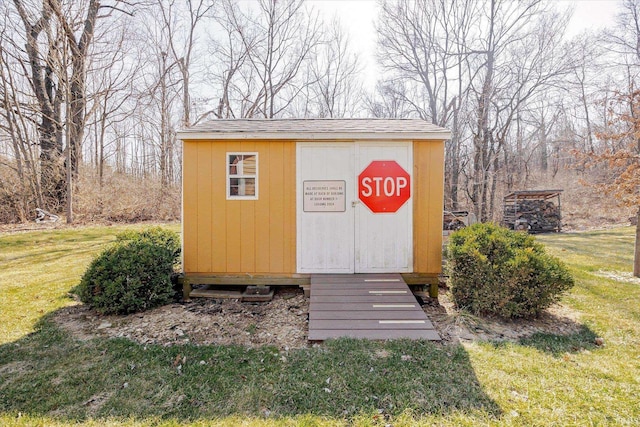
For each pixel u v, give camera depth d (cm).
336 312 410
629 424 233
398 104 2164
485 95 1625
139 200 1588
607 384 281
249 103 1983
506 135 1805
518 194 1538
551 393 268
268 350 344
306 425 235
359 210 523
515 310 409
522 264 412
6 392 273
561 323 415
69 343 359
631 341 365
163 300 477
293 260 525
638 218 623
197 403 261
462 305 457
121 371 305
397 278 507
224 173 518
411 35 1852
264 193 521
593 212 1698
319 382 285
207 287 548
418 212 524
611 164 629
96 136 1839
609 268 691
